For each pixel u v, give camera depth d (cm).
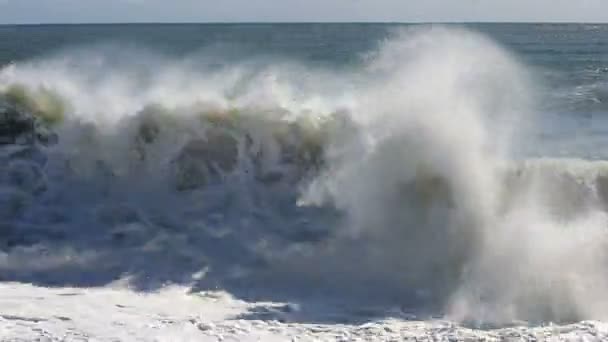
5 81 1419
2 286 913
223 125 1224
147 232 1063
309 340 725
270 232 1055
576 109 2159
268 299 889
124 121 1237
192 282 938
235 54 4297
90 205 1132
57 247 1027
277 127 1209
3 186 1155
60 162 1205
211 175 1184
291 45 5847
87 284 930
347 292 913
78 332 730
